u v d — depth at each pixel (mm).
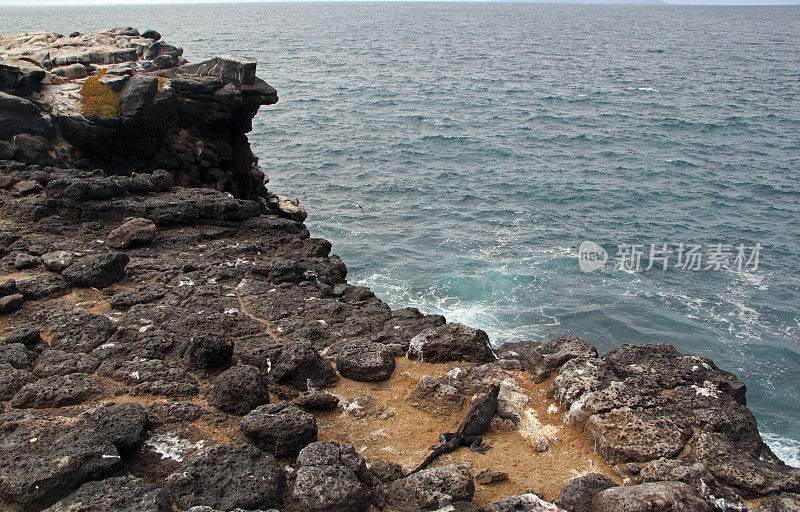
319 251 16484
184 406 8594
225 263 14461
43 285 12273
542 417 9336
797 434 21391
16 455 7020
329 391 9781
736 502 7211
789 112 79750
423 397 9516
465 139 64375
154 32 31703
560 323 28016
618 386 9188
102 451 7102
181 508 6672
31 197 15539
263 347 10305
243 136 28391
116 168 22531
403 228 38969
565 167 54500
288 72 118500
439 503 7156
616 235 38750
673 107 83438
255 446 7949
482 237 37688
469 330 10953
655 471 7641
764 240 38625
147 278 13344
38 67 21844
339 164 54531
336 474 7145
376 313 12891
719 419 8656
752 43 194375
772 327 28469
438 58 148500
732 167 54438
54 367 9422
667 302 30281
